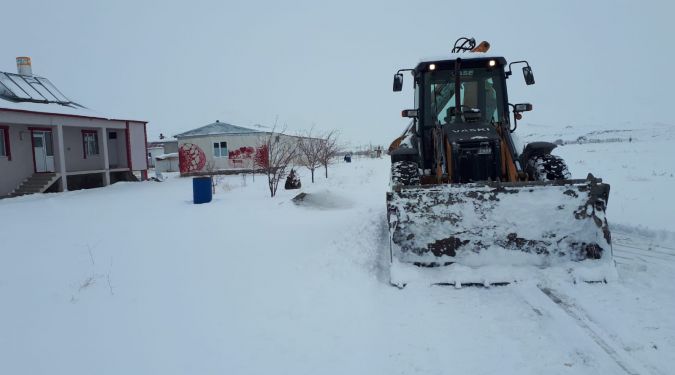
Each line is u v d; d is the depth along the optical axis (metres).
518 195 4.83
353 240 6.22
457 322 3.70
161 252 6.64
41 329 3.94
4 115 16.11
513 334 3.44
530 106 6.57
